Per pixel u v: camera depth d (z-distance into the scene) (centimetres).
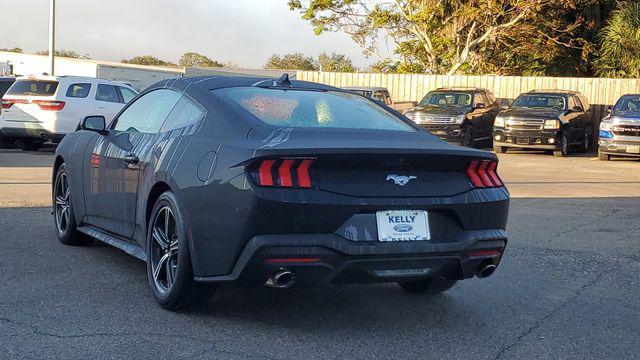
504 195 467
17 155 1620
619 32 2700
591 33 3048
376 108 539
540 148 2048
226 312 478
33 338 412
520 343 439
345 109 513
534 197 1128
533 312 507
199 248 434
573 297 549
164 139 503
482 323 478
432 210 436
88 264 595
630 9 2717
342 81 2825
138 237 527
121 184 548
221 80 529
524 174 1522
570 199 1110
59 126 1642
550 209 995
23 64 4012
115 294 508
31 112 1652
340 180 417
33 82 1678
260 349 410
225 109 475
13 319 445
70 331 427
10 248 643
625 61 2717
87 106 1683
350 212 412
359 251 411
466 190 448
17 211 827
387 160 423
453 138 2142
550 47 2978
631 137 1836
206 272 432
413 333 452
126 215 543
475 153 452
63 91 1655
